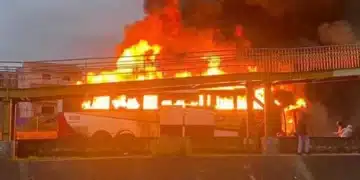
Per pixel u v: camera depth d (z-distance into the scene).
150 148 22.14
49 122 31.05
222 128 27.27
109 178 19.38
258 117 27.08
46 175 18.95
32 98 23.83
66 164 19.19
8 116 23.23
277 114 26.84
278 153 22.14
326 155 20.91
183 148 20.92
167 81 25.20
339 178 20.64
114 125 27.89
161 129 25.98
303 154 21.38
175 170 19.92
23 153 21.41
